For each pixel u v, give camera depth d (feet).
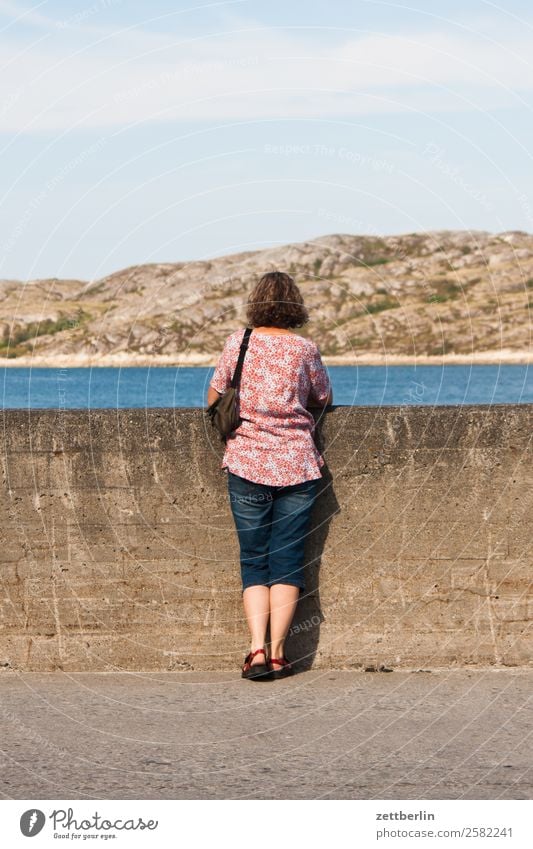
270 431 16.61
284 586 16.85
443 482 17.37
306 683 16.65
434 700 15.53
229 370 16.74
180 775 12.51
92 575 17.42
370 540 17.43
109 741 13.78
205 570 17.44
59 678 17.04
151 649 17.44
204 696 15.93
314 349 16.80
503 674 17.01
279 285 16.74
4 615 17.42
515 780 12.20
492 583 17.40
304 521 16.87
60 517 17.38
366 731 14.08
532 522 17.37
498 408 17.30
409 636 17.43
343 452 17.38
